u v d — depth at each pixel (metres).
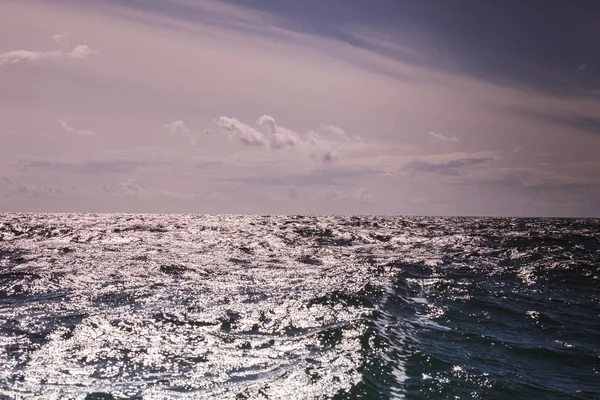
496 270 28.16
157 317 16.81
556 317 17.62
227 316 16.94
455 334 15.20
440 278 25.02
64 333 14.96
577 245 43.00
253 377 11.66
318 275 25.47
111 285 22.50
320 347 13.63
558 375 12.04
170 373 11.98
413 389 10.90
